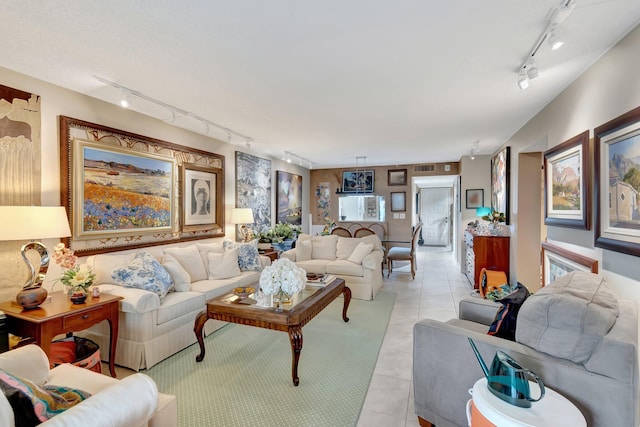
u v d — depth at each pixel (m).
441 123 3.93
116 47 2.08
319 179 8.32
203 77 2.54
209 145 4.72
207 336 3.24
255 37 1.95
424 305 4.20
